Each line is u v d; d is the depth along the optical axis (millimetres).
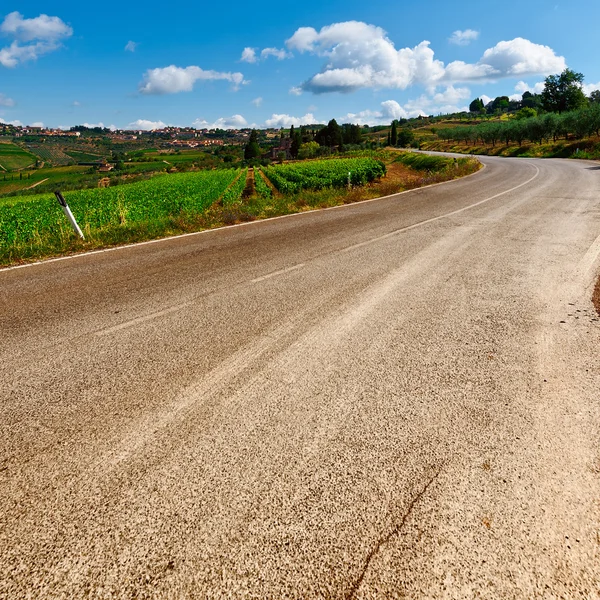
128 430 2105
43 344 3182
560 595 1286
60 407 2322
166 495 1683
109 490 1716
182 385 2529
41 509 1625
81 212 14273
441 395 2359
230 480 1756
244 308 3863
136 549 1453
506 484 1712
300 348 2998
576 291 4121
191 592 1312
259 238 7539
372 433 2045
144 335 3303
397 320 3480
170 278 5027
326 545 1458
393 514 1578
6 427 2154
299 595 1300
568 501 1621
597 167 25109
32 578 1359
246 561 1405
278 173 37594
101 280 5051
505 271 4863
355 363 2758
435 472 1785
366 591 1307
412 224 8305
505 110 169125
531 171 24062
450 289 4258
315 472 1796
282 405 2297
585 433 2014
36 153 186125
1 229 10430
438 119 177000
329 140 118188
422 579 1342
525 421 2113
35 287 4832
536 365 2686
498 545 1449
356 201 13773
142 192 23625
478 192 14500
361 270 5078
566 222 7918
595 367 2646
